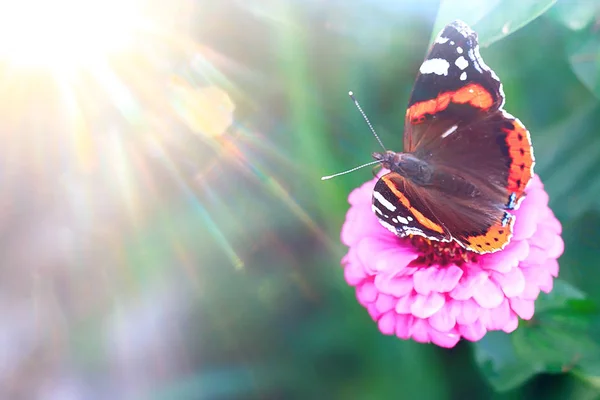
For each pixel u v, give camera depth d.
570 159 0.33
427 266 0.30
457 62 0.30
